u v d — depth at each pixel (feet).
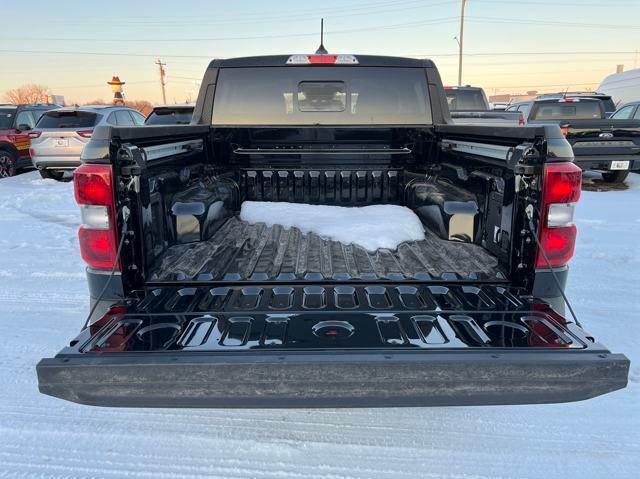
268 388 6.00
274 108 12.58
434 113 12.59
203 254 9.33
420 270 8.53
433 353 6.07
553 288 7.60
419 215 11.28
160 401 6.05
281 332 6.60
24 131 42.32
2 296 15.12
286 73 12.40
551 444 8.41
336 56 12.26
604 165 33.40
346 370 5.93
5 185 36.35
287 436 8.63
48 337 12.30
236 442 8.47
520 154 7.54
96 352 6.13
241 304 7.43
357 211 11.77
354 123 12.62
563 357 6.03
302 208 11.96
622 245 19.71
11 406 9.49
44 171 38.50
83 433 8.73
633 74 58.18
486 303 7.43
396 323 6.83
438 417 9.19
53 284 16.22
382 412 9.35
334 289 7.93
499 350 6.14
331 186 12.82
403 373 5.94
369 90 12.50
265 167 12.75
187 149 10.68
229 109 12.59
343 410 9.39
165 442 8.49
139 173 7.52
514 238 7.84
